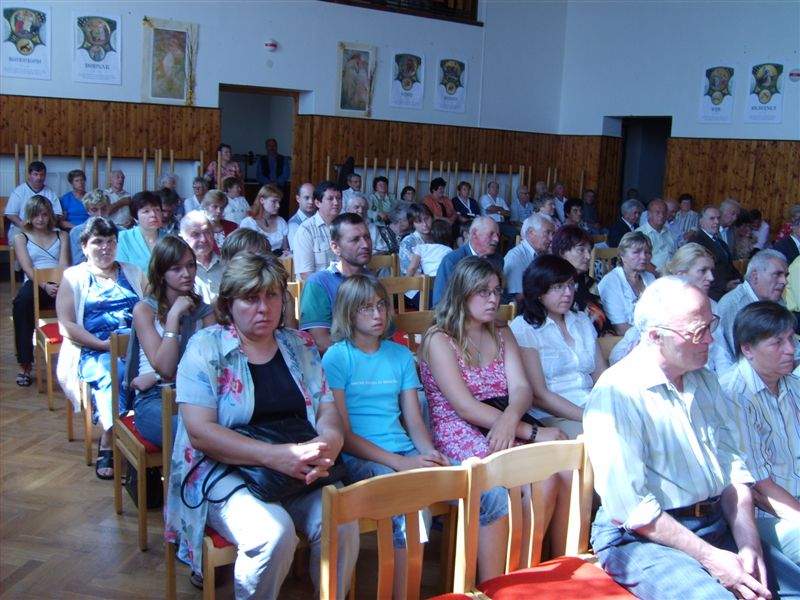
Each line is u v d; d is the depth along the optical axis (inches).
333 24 427.8
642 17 484.7
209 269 169.6
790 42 432.5
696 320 87.7
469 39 475.8
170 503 101.3
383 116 453.7
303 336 107.6
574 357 135.0
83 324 160.9
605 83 504.1
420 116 466.6
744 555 88.1
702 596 81.8
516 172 512.4
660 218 301.0
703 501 92.1
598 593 86.2
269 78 413.7
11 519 133.1
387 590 80.7
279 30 411.8
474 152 490.6
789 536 98.4
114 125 375.6
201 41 391.2
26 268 207.8
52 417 183.5
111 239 162.9
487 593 85.4
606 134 511.8
